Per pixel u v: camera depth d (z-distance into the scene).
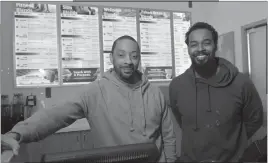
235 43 1.64
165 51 2.01
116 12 1.91
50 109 0.82
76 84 1.82
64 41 1.79
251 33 1.53
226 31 1.73
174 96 1.14
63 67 1.79
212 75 1.03
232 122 0.95
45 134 0.76
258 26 1.47
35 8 1.73
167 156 0.96
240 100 0.97
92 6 1.85
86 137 1.57
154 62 1.97
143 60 1.94
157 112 0.94
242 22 1.59
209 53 0.96
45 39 1.76
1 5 1.66
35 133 0.71
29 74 1.72
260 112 1.04
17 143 0.61
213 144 0.93
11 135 0.65
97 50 1.87
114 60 0.91
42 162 0.33
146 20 1.97
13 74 1.69
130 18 1.93
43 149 1.44
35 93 1.74
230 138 0.94
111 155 0.34
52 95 1.77
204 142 0.94
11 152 0.58
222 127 0.93
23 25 1.71
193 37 0.97
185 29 2.08
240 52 1.59
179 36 2.05
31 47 1.73
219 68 1.04
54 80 1.78
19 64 1.70
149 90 0.98
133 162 0.35
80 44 1.83
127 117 0.88
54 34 1.77
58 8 1.78
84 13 1.83
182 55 2.07
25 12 1.71
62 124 0.82
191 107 1.01
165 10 2.01
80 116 0.88
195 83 1.04
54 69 1.78
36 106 1.73
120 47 0.88
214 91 0.99
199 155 0.94
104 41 1.88
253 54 1.52
